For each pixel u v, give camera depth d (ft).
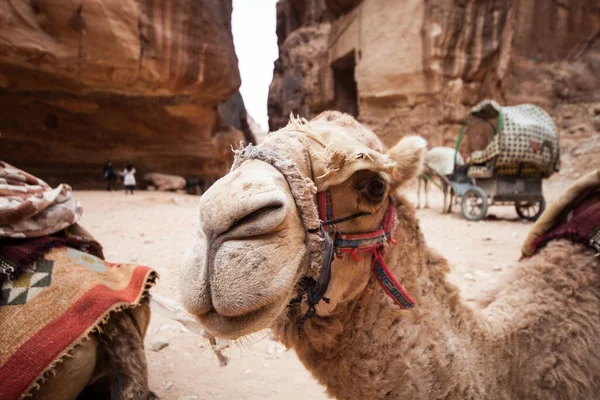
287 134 6.76
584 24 102.78
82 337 8.36
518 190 44.68
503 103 89.61
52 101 75.97
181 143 92.84
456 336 7.39
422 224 42.83
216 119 96.53
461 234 36.45
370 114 94.27
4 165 10.34
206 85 84.17
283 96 141.79
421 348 6.91
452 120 84.69
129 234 36.27
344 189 6.66
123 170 91.66
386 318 6.91
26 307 8.41
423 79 84.89
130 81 76.02
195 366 14.14
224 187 5.65
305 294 6.53
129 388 9.12
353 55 109.29
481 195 45.01
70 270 9.21
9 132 77.15
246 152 6.38
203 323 5.61
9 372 7.76
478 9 83.41
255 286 5.33
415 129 87.04
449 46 83.05
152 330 16.76
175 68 78.02
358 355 6.94
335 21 115.14
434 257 7.92
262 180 5.65
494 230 38.63
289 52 141.49
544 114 46.34
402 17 86.63
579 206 9.52
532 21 101.91
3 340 8.02
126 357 9.30
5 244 8.96
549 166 44.52
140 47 72.74
